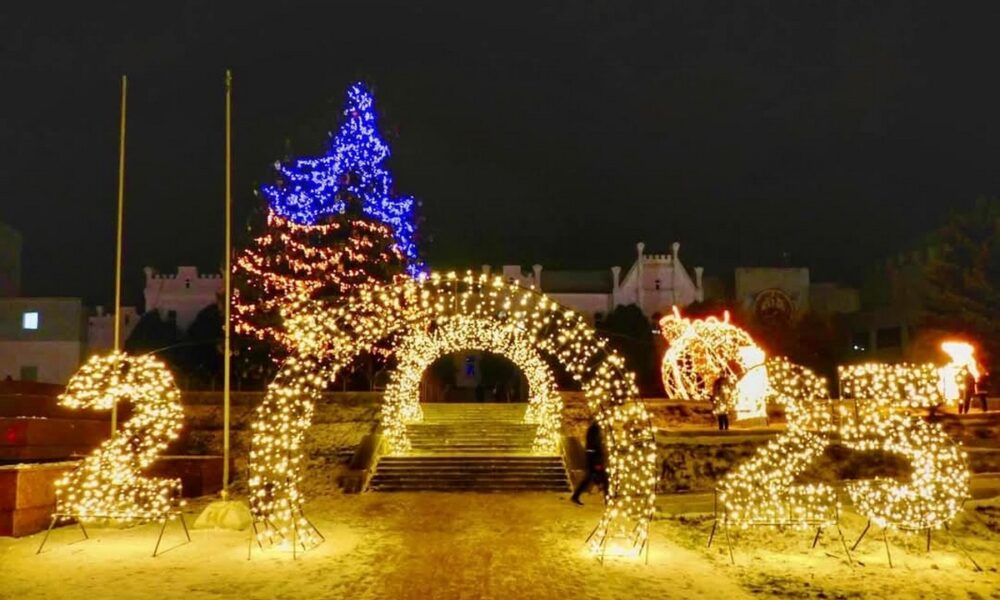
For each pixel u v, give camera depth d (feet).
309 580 41.91
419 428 106.63
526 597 38.73
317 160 144.77
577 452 89.66
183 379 172.45
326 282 140.05
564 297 197.16
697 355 118.62
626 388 55.72
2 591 39.52
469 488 84.58
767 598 39.70
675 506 64.90
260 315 141.79
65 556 47.73
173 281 197.06
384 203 145.18
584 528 58.75
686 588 41.04
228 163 63.77
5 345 186.60
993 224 164.66
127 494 59.77
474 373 188.14
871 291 214.90
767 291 200.13
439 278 57.62
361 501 74.95
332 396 117.29
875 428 56.03
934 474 50.52
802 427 59.36
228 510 57.21
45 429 75.41
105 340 194.49
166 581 41.63
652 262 198.39
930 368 58.75
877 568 46.47
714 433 92.38
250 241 144.56
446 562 46.42
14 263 198.29
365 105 147.23
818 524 51.80
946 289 166.09
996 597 40.93
